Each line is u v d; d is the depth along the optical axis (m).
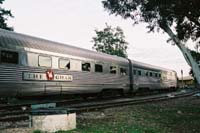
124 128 9.67
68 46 18.48
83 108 15.16
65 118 9.11
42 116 8.92
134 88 27.03
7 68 13.77
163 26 15.02
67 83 17.77
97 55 21.27
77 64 18.73
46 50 16.28
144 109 16.11
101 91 21.53
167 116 13.22
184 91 43.19
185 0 13.57
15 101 19.77
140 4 15.72
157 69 34.41
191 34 16.47
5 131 8.98
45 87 16.09
